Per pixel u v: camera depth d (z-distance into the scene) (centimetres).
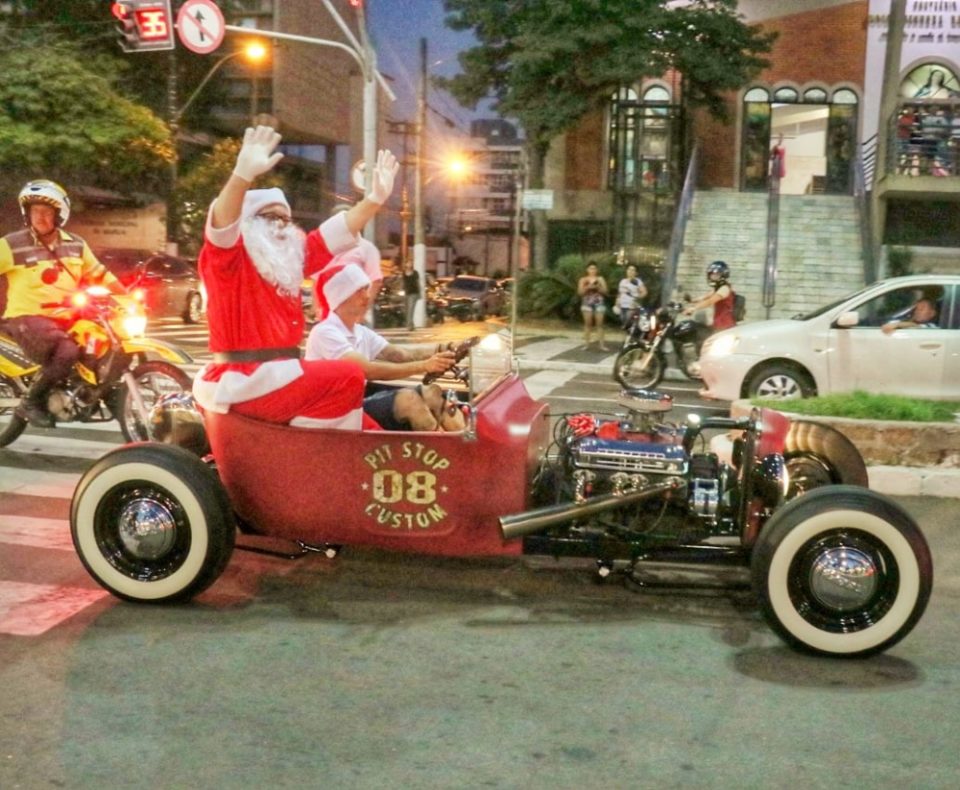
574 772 367
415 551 523
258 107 4425
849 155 2797
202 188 3281
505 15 2508
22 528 647
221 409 504
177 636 484
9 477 771
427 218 7131
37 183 768
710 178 2831
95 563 512
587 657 469
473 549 512
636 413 537
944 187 2170
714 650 480
